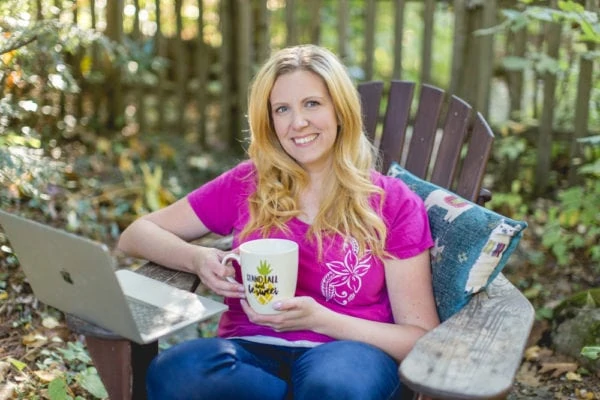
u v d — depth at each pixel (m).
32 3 3.25
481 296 2.05
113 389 1.91
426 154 2.70
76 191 3.99
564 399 2.67
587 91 3.89
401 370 1.62
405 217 2.07
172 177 4.51
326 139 2.07
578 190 3.57
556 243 3.48
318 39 4.85
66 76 3.21
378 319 2.08
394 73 4.49
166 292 2.05
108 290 1.71
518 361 1.67
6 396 2.39
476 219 2.09
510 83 4.30
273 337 2.05
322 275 2.06
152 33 5.48
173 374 1.87
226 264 2.12
